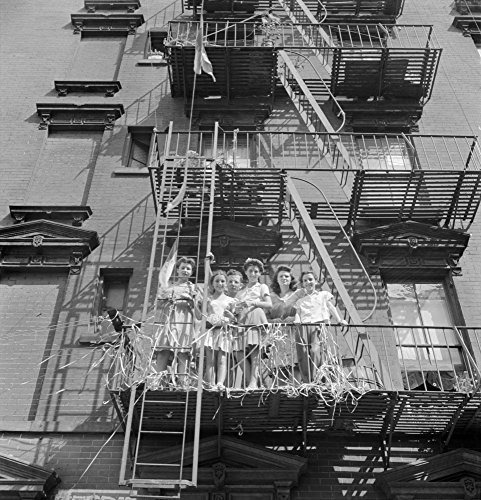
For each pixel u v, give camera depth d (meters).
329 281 12.21
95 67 16.58
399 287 12.56
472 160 14.27
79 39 17.22
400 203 12.95
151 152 13.73
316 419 9.81
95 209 13.42
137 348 9.38
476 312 11.98
